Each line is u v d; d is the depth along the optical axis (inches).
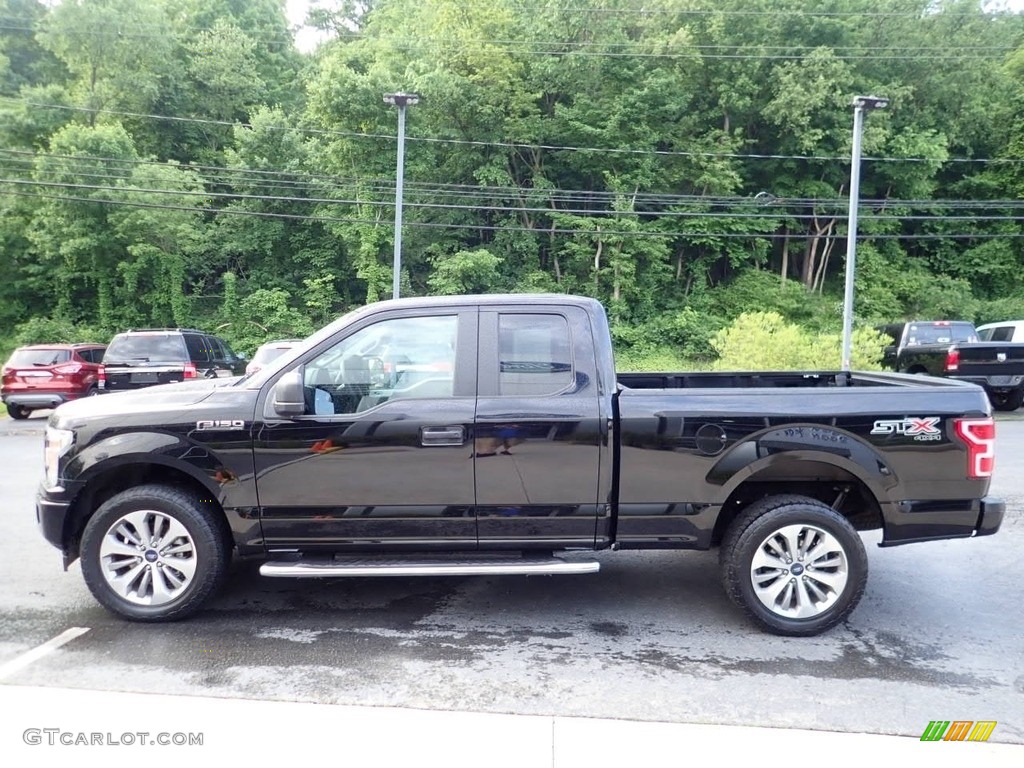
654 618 168.9
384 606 176.1
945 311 1295.5
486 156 1237.1
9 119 1139.3
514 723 118.7
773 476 165.2
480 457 156.6
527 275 1223.5
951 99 1350.9
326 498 157.8
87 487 162.7
